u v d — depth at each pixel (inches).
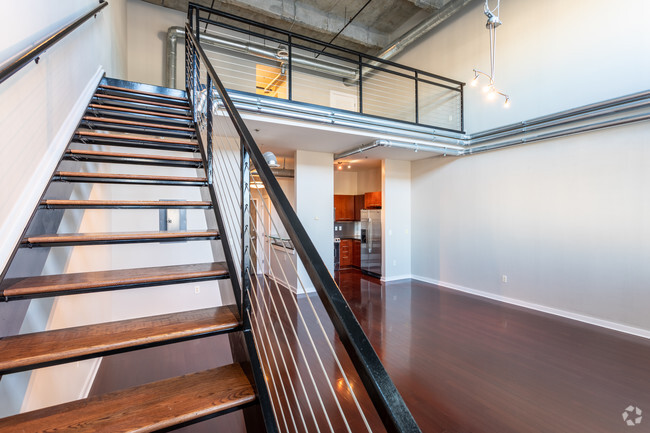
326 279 27.8
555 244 175.0
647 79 142.0
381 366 22.7
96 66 118.3
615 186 152.0
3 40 49.9
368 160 266.4
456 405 93.8
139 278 52.6
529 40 185.8
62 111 78.5
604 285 156.0
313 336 143.4
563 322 162.4
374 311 181.0
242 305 51.5
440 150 212.5
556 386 103.6
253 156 42.1
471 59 218.2
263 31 265.6
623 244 149.7
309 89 297.0
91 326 48.3
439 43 240.7
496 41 202.8
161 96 128.4
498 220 203.5
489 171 208.8
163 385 44.9
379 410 21.1
